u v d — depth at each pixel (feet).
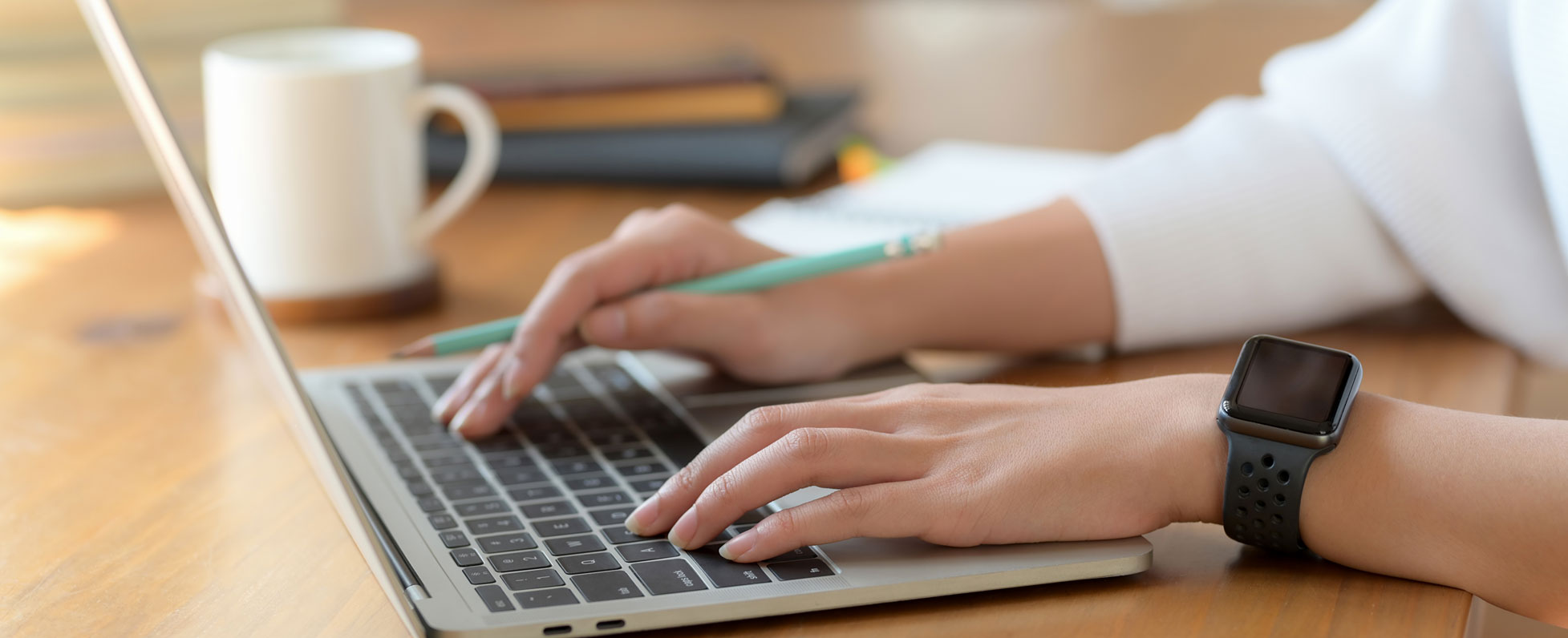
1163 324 2.67
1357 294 2.75
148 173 3.78
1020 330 2.64
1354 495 1.76
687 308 2.36
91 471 2.14
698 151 3.76
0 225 3.50
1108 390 1.97
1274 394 1.82
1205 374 1.98
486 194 3.81
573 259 2.39
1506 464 1.73
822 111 4.09
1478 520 1.71
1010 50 5.46
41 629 1.67
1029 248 2.65
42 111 3.58
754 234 3.25
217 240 1.80
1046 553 1.77
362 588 1.77
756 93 3.94
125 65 1.88
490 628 1.57
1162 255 2.66
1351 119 2.73
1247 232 2.70
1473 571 1.72
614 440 2.20
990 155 3.96
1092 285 2.65
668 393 2.42
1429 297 2.99
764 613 1.65
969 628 1.65
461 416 2.21
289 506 2.01
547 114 3.92
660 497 1.84
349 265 2.86
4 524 1.96
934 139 4.20
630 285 2.41
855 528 1.75
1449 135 2.63
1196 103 4.53
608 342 2.35
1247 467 1.78
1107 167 2.94
